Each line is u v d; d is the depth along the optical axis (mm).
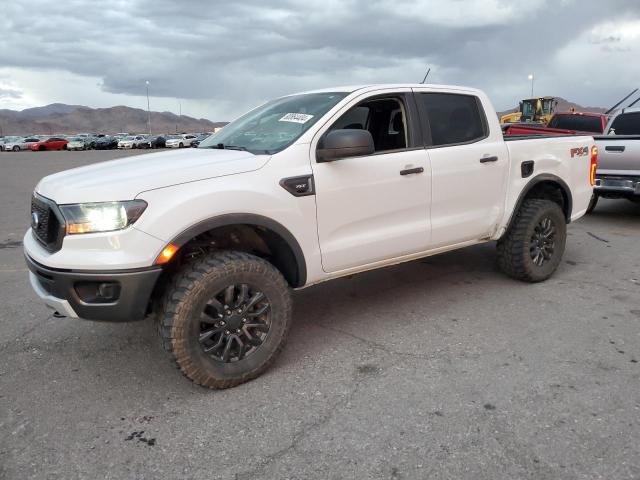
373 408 2936
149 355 3707
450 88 4418
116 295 2879
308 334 3988
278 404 3018
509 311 4320
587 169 5367
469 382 3184
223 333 3131
